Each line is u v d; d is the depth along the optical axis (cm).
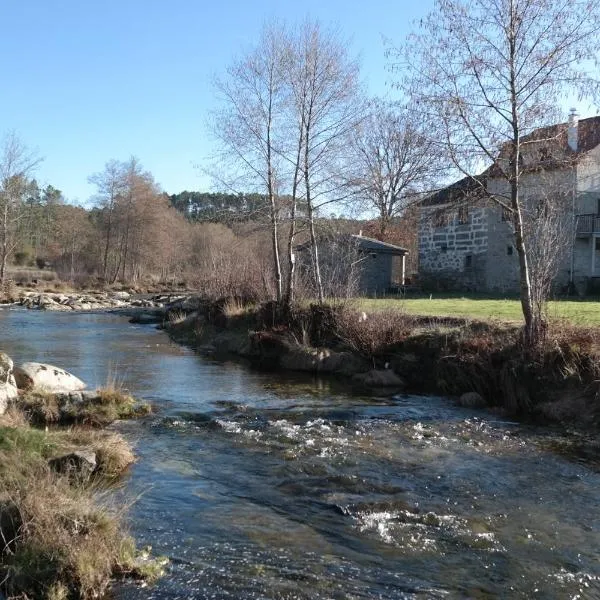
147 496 702
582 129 1449
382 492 728
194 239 6316
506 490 739
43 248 7138
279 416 1121
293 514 659
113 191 6250
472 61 1251
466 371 1299
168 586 506
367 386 1434
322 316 1789
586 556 566
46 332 2469
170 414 1106
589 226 2983
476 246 3403
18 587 490
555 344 1176
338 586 509
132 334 2488
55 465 730
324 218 2180
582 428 1030
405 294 3092
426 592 502
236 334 2091
